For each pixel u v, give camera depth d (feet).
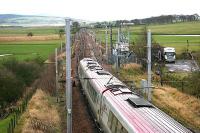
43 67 199.62
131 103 74.33
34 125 97.86
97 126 102.27
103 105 90.53
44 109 120.37
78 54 278.26
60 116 119.85
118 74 188.65
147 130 57.41
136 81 181.68
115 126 74.43
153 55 224.94
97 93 100.27
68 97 78.89
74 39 378.53
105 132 86.63
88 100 124.36
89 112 123.34
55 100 143.84
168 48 257.75
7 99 148.66
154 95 155.22
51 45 343.26
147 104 72.33
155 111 68.59
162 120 61.77
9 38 431.84
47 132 96.58
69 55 77.51
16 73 169.89
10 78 153.38
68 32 77.00
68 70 78.28
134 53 228.22
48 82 164.76
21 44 357.61
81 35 461.78
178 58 271.69
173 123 60.49
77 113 123.24
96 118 103.24
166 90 162.09
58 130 102.27
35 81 175.32
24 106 126.11
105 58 259.80
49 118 110.32
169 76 188.34
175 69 222.07
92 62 159.22
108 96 87.30
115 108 76.48
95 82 108.88
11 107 139.54
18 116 115.24
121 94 84.48
